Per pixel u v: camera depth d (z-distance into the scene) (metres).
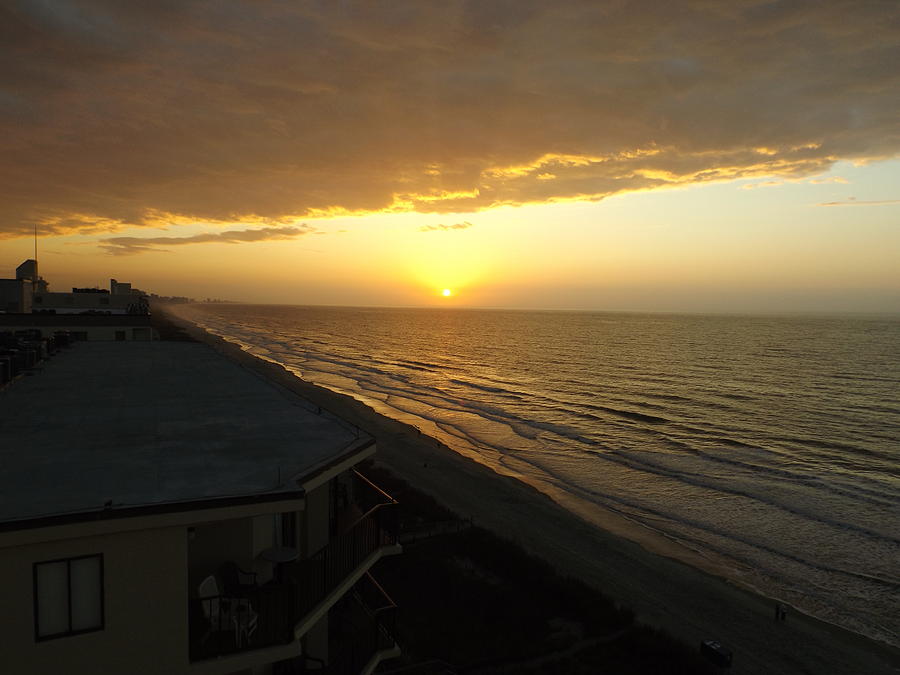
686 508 39.59
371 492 17.98
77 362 24.86
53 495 8.03
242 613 8.74
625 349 170.00
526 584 26.39
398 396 87.12
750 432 63.19
